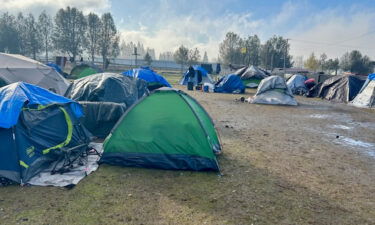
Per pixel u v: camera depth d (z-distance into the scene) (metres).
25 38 62.84
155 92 6.45
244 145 8.27
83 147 6.82
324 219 4.34
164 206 4.53
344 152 8.06
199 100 18.77
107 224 3.98
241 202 4.76
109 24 69.44
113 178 5.55
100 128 8.17
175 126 6.20
